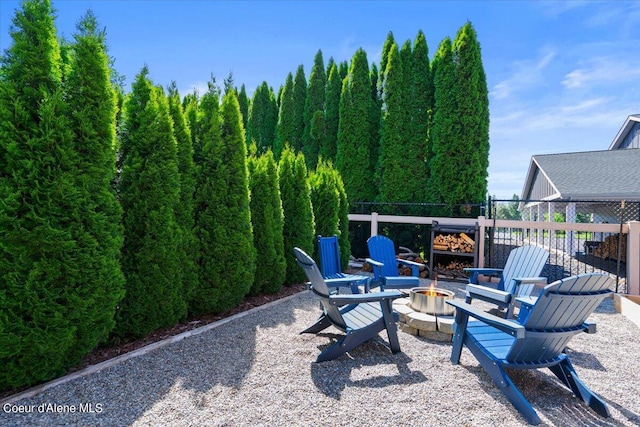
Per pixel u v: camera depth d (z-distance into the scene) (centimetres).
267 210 546
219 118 452
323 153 1270
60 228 257
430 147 1040
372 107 1158
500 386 266
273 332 400
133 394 259
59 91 263
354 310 396
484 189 948
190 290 407
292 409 243
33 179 248
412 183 1043
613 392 283
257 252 521
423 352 353
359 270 859
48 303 251
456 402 257
